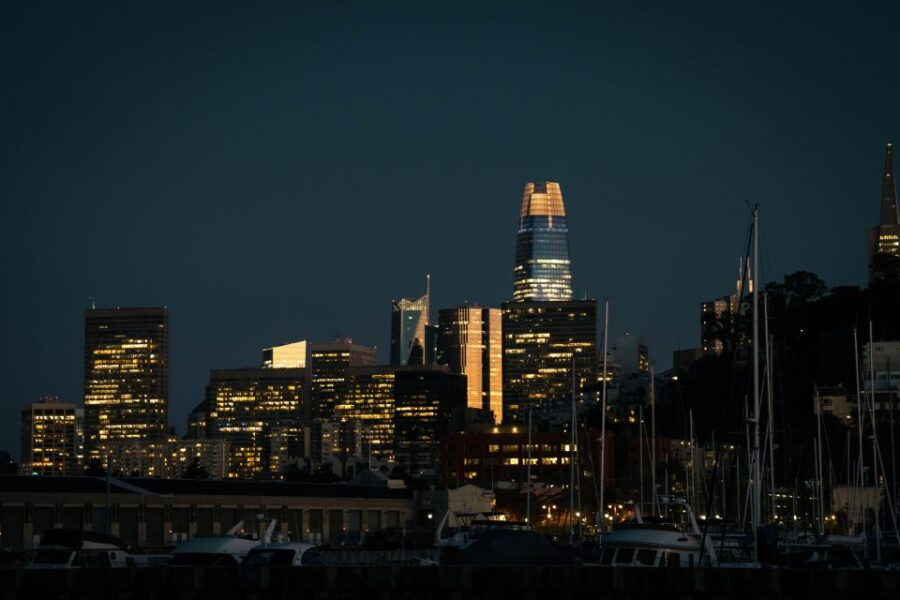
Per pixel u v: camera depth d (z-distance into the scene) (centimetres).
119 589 13700
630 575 13538
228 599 13775
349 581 13750
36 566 15825
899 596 13088
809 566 17575
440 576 13700
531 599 13612
